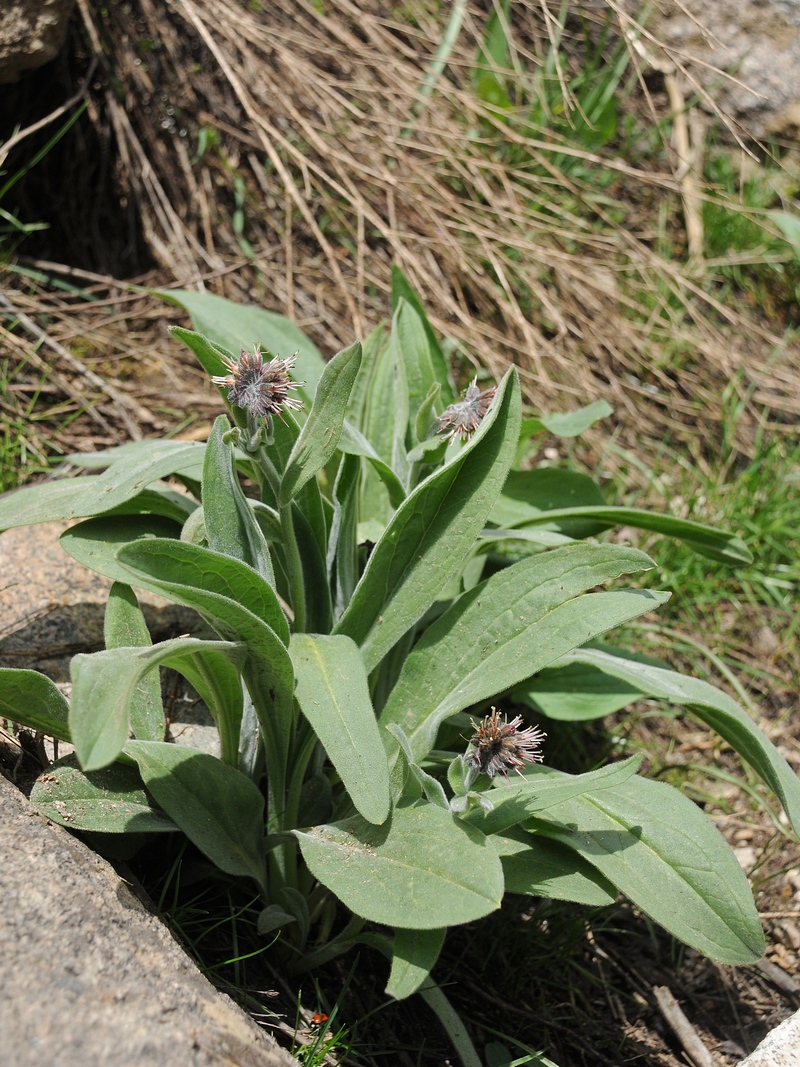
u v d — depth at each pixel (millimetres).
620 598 942
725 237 1658
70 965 846
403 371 1049
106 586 1061
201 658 938
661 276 1539
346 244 1438
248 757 993
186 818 935
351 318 1377
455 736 1046
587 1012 1051
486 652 959
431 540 974
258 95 1443
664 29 1722
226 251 1429
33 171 1367
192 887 994
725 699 1013
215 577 909
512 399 970
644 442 1387
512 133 1500
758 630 1261
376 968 1017
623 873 937
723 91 1746
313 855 917
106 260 1396
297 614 979
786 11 1703
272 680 927
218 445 936
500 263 1447
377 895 891
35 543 1070
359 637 973
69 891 875
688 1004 1068
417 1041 999
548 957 1042
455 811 912
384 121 1482
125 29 1363
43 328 1269
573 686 1081
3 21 1225
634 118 1743
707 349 1472
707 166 1757
